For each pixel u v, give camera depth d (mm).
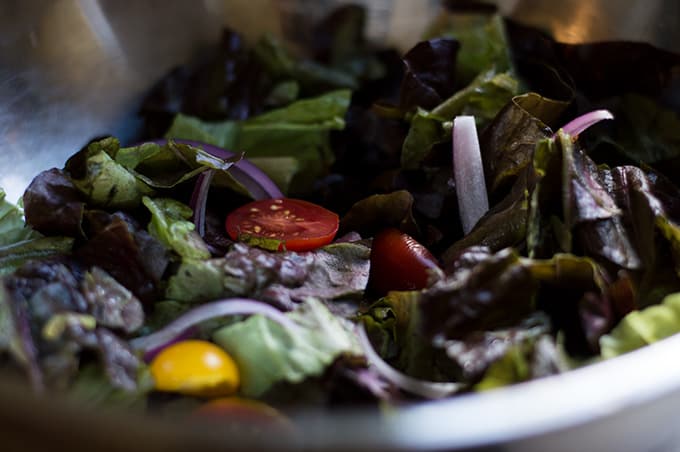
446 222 256
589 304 199
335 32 312
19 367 178
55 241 218
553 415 143
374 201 247
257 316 200
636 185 219
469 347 192
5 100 263
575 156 219
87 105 282
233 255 215
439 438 140
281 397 193
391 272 237
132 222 224
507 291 196
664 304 198
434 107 277
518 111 244
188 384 188
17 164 261
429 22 306
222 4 306
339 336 200
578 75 280
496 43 282
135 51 294
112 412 140
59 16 275
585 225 211
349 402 190
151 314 211
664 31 275
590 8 288
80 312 195
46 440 139
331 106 291
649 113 273
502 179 242
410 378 196
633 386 147
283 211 252
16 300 187
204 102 297
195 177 244
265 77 307
